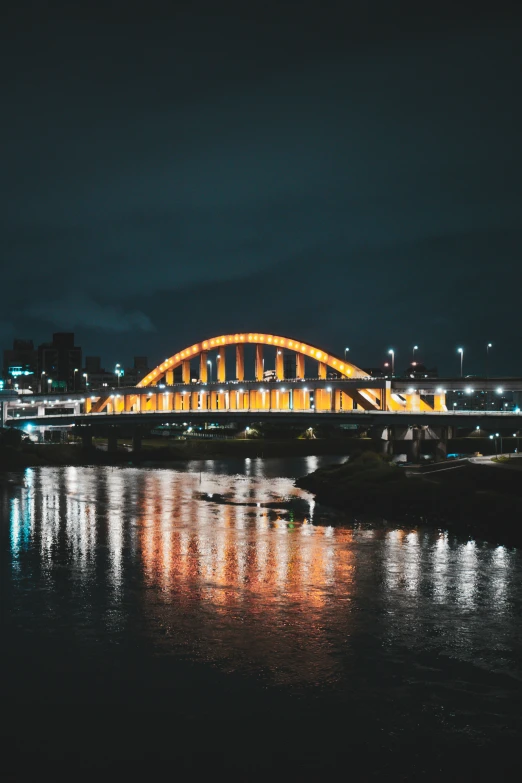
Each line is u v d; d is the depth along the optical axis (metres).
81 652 31.25
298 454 179.25
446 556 49.41
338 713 25.78
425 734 24.39
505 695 27.05
